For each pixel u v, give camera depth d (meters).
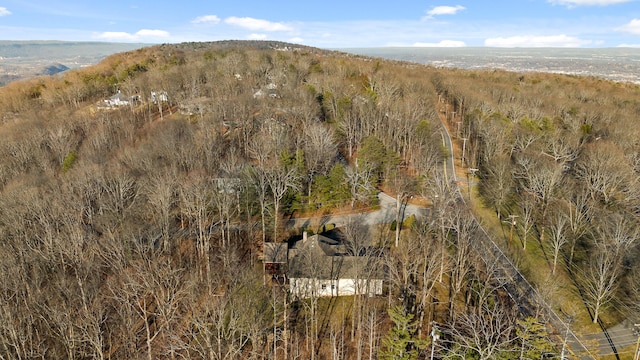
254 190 63.22
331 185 68.44
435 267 45.53
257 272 52.59
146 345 41.47
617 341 41.75
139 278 44.78
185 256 54.97
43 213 51.88
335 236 61.56
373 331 42.09
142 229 52.66
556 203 64.19
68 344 36.03
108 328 42.53
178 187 59.22
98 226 53.72
